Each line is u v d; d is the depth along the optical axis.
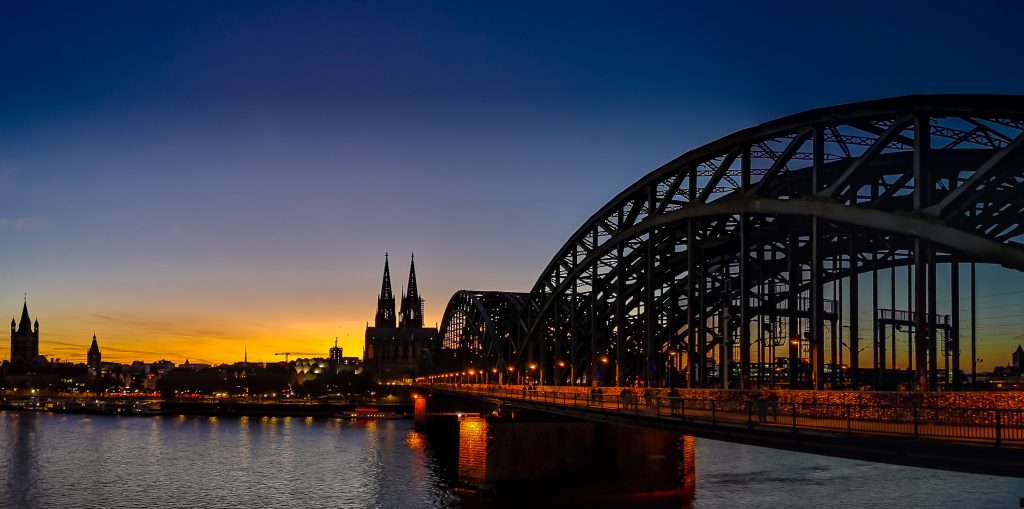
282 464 118.69
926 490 78.81
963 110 41.72
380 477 101.50
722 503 73.62
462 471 81.19
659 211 71.00
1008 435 36.12
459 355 190.25
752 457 105.06
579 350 100.50
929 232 42.16
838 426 41.84
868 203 58.31
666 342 85.31
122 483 100.50
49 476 107.56
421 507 78.25
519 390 95.62
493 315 158.25
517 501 76.62
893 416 41.97
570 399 77.00
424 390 194.25
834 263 65.69
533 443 78.31
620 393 67.94
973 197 47.47
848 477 87.62
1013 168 45.09
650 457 79.50
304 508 81.06
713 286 83.00
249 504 84.44
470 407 183.88
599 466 78.50
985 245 39.56
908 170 49.97
